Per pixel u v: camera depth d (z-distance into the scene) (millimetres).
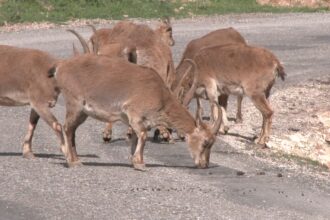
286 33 48812
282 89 33188
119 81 19172
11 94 19922
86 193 17297
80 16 49938
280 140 25250
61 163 19953
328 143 26250
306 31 49906
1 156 20438
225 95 24953
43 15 48969
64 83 19453
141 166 19500
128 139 22781
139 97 19109
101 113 19312
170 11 53469
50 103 19797
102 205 16500
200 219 15922
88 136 23422
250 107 29250
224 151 22438
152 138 23766
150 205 16641
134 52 23531
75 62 19469
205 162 20047
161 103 19312
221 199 17469
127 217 15805
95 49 25172
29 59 19812
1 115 25969
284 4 60250
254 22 52500
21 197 16828
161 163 20641
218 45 24766
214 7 56344
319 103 31250
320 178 20547
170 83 24266
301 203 17750
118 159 20812
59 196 16984
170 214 16125
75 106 19453
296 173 20734
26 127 24312
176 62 37031
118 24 24625
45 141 22547
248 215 16438
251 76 24016
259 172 20281
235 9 56562
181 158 21344
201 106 26891
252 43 44938
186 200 17172
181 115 19609
